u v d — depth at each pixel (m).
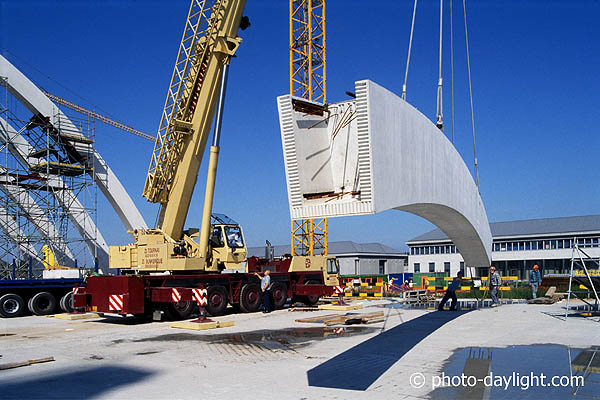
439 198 11.88
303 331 13.95
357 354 10.12
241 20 19.88
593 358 9.35
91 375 8.53
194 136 19.50
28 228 30.05
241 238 20.19
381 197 8.00
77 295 17.34
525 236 52.22
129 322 17.14
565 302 22.14
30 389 7.57
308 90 35.50
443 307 20.34
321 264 23.27
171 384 7.78
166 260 17.83
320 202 8.29
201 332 14.12
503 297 25.45
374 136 7.83
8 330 15.44
